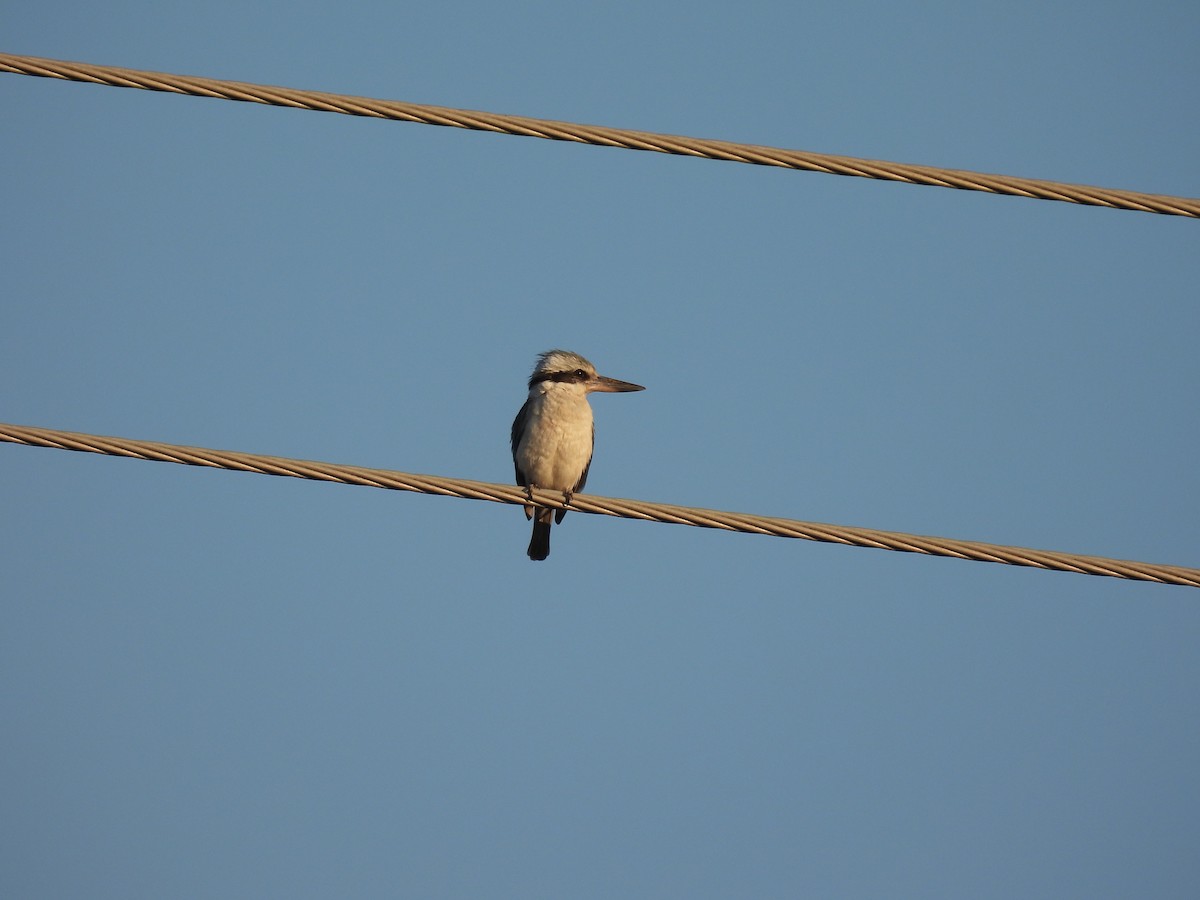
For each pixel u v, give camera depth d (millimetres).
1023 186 11016
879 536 11477
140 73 10742
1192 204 10969
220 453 11242
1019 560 11312
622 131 10992
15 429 10867
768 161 11008
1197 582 11180
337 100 10844
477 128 10930
